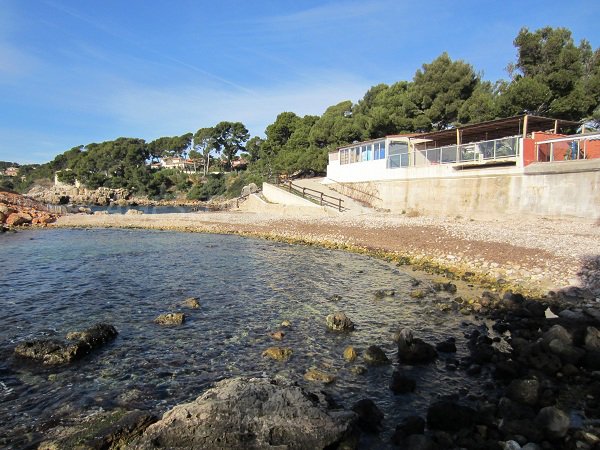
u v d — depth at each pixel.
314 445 5.41
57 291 15.48
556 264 15.67
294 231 31.31
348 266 20.09
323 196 41.06
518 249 18.05
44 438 6.43
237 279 17.62
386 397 7.62
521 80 32.97
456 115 41.56
